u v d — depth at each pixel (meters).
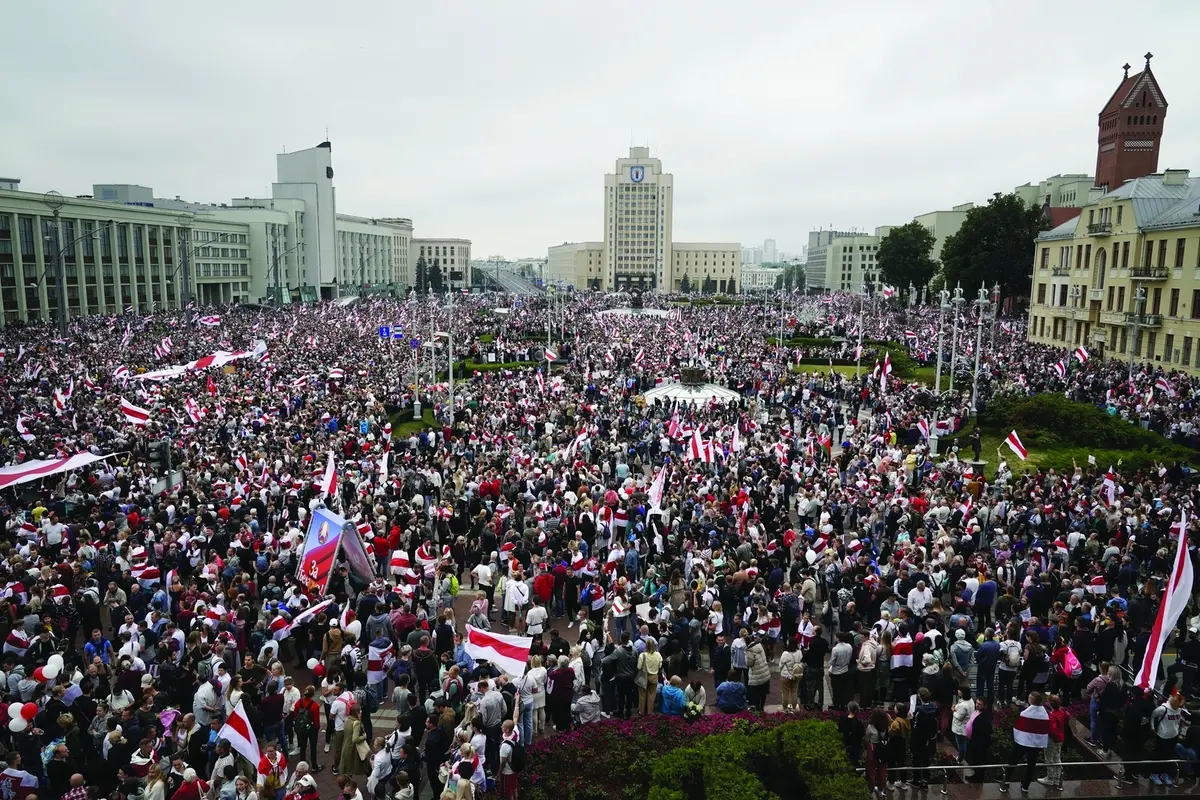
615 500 26.02
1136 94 102.50
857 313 106.88
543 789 13.95
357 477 29.42
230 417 38.91
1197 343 59.78
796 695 16.73
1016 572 21.28
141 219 111.88
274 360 59.50
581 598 20.48
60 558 21.41
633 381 53.31
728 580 19.72
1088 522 24.52
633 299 161.88
